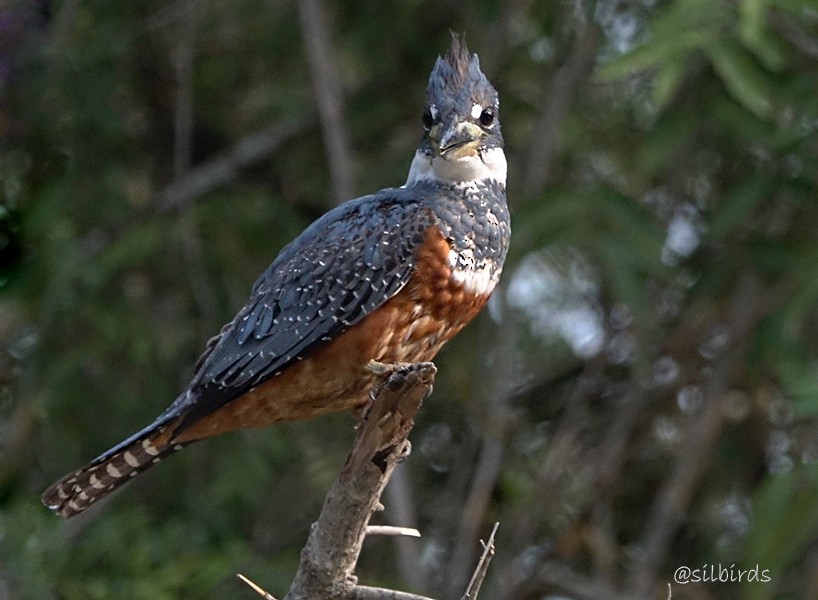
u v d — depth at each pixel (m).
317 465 11.33
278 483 12.07
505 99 12.55
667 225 11.83
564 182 12.30
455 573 11.27
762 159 11.42
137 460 7.95
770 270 11.21
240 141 12.98
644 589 11.49
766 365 11.70
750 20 9.13
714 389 11.67
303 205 12.84
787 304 10.86
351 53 12.60
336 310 7.66
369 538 11.78
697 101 10.57
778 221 11.92
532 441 12.69
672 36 9.29
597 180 10.79
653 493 12.83
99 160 12.03
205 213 12.01
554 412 12.87
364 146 12.86
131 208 12.09
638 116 12.33
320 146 12.77
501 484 12.23
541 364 12.99
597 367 12.11
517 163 11.92
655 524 11.63
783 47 10.30
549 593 12.26
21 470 10.98
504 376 11.50
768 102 9.90
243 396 7.83
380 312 7.68
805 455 12.12
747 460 12.59
